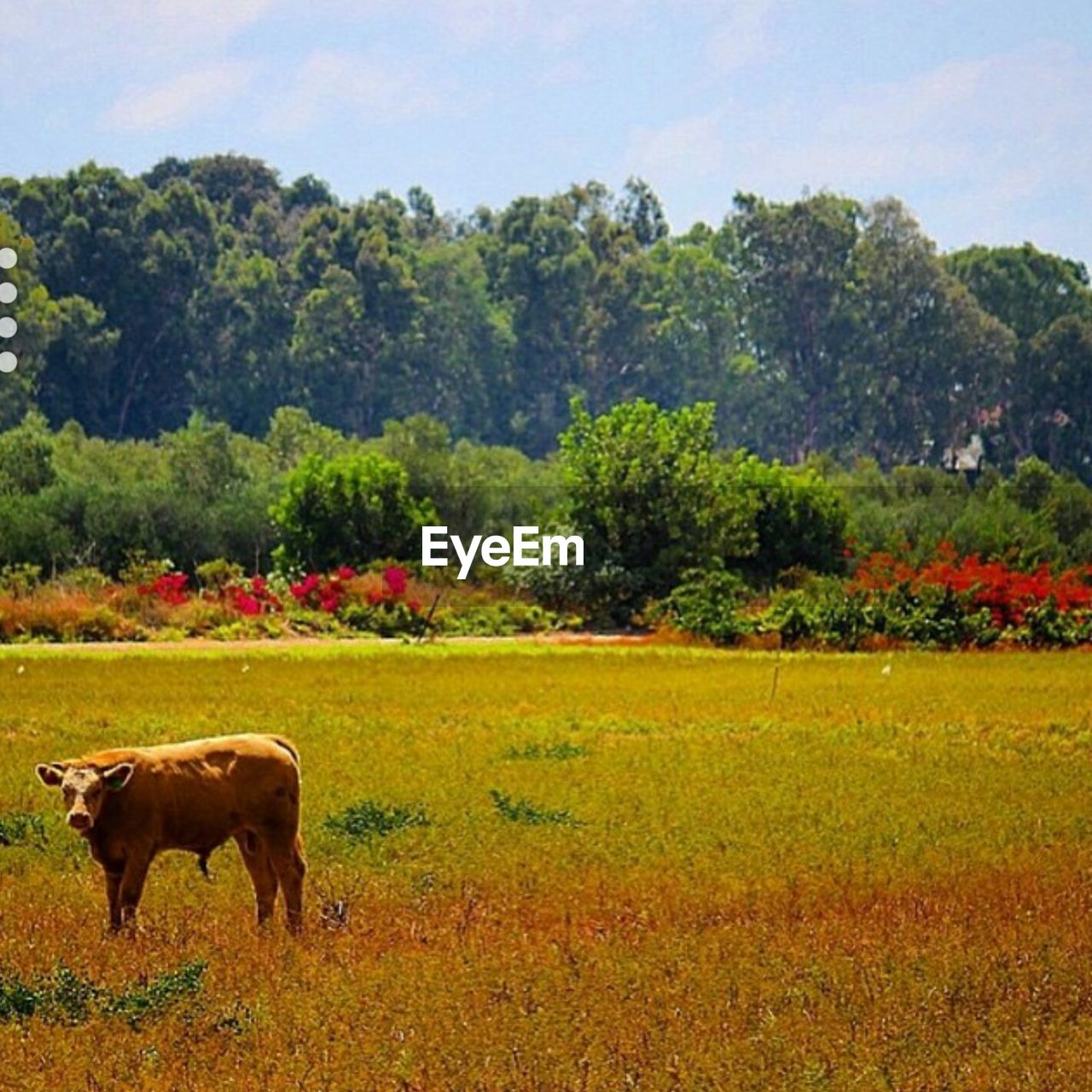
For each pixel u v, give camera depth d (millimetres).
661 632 47062
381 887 15703
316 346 106875
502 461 85188
